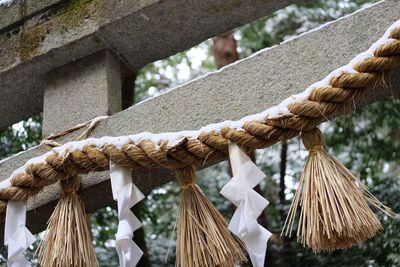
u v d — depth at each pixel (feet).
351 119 13.08
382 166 13.51
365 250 11.94
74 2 7.59
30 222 7.16
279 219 13.29
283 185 13.28
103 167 6.14
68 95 7.36
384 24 6.03
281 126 5.54
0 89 7.80
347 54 6.06
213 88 6.48
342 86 5.41
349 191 5.29
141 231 11.00
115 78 7.45
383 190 12.48
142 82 14.40
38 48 7.51
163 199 13.78
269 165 14.02
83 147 6.15
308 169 5.50
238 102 6.31
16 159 7.16
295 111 5.46
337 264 12.08
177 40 7.53
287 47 6.32
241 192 5.49
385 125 13.14
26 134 11.87
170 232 13.52
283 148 13.17
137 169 6.58
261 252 5.38
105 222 12.73
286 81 6.19
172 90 6.68
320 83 5.49
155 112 6.66
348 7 13.92
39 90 7.86
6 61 7.64
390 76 5.92
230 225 5.53
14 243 6.19
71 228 6.10
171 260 12.74
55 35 7.49
